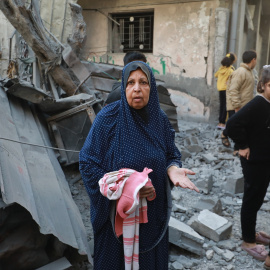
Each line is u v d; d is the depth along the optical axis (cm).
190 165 523
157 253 192
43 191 255
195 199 403
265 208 379
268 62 1608
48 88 552
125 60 319
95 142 178
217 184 450
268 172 267
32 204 220
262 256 283
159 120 183
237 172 492
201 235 319
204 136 693
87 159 178
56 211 243
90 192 178
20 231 223
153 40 895
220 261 281
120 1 905
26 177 252
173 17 858
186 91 873
